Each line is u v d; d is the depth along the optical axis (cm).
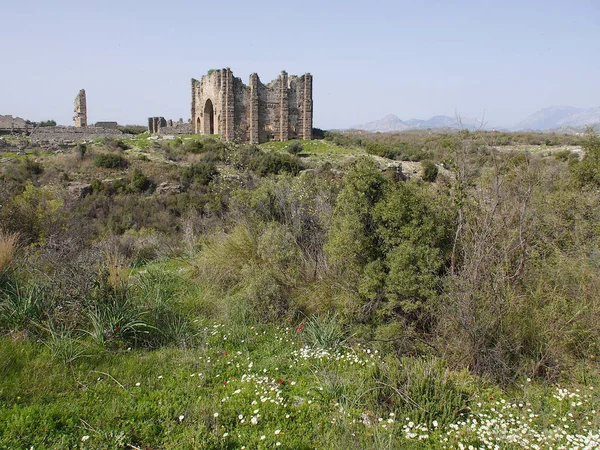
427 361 660
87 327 743
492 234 758
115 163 4003
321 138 6397
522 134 5666
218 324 834
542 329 696
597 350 684
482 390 615
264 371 655
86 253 937
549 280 776
